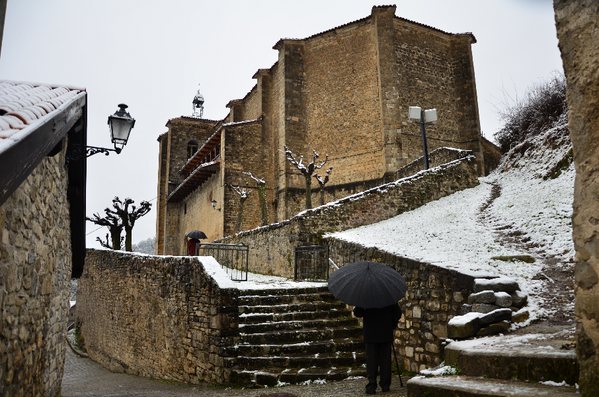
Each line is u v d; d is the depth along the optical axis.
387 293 5.46
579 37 3.43
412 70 26.73
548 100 19.55
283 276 13.68
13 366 4.13
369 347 5.60
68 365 16.34
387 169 24.77
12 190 2.82
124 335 13.79
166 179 39.72
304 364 7.37
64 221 7.13
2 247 3.65
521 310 5.75
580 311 3.27
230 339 7.89
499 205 13.16
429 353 6.93
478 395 3.61
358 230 13.48
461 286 6.52
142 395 7.36
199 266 9.23
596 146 3.28
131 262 13.72
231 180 28.39
